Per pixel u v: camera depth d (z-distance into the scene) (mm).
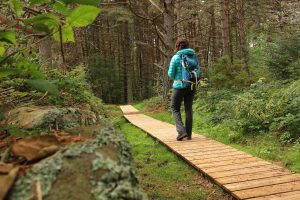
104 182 1393
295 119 6633
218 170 4789
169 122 11602
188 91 6961
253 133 7414
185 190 4344
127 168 1553
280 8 22609
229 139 7340
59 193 1318
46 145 1646
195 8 26172
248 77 12555
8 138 1930
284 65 11578
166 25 14234
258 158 5434
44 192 1314
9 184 1314
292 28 20594
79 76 6488
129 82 34000
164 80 15016
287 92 7855
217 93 11539
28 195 1291
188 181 4707
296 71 10906
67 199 1298
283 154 5836
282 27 20797
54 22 2031
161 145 7207
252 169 4785
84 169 1437
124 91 35625
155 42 32812
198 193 4191
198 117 10500
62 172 1407
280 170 4688
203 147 6438
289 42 11945
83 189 1346
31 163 1501
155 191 4293
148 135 8578
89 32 37406
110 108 15320
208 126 9086
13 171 1370
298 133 6594
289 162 5281
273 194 3771
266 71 12914
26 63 2121
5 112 2812
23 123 2387
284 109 7426
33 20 1965
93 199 1311
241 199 3668
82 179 1388
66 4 1902
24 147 1612
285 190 3881
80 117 2658
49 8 2744
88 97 6086
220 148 6309
